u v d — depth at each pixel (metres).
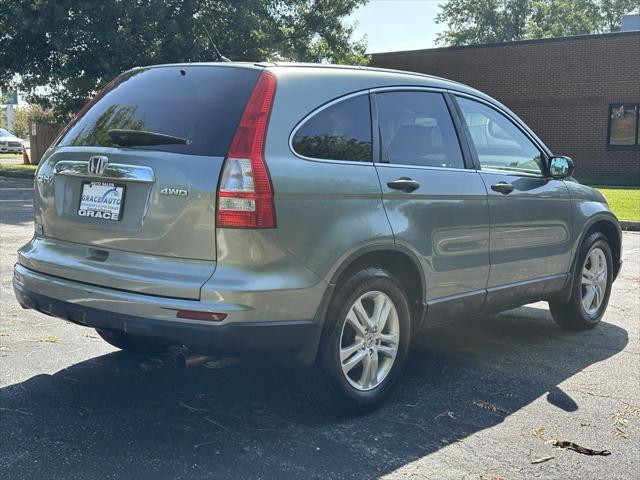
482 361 5.03
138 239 3.55
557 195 5.32
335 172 3.70
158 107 3.84
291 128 3.59
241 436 3.62
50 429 3.65
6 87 24.92
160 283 3.40
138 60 22.72
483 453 3.52
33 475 3.15
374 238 3.80
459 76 26.23
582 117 23.94
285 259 3.46
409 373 4.73
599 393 4.42
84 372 4.51
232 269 3.36
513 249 4.90
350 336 3.87
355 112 3.96
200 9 23.94
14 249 8.77
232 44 24.55
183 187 3.42
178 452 3.42
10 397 4.06
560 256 5.38
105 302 3.55
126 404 4.01
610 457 3.52
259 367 4.68
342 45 28.72
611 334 5.83
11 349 4.91
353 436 3.66
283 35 27.25
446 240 4.31
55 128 30.84
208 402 4.07
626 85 23.06
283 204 3.44
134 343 4.78
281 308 3.43
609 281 6.09
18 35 22.45
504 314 6.48
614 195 17.23
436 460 3.42
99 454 3.38
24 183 22.23
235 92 3.63
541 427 3.87
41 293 3.89
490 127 4.94
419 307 4.23
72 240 3.88
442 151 4.47
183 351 3.57
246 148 3.41
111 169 3.64
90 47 22.39
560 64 24.11
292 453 3.44
